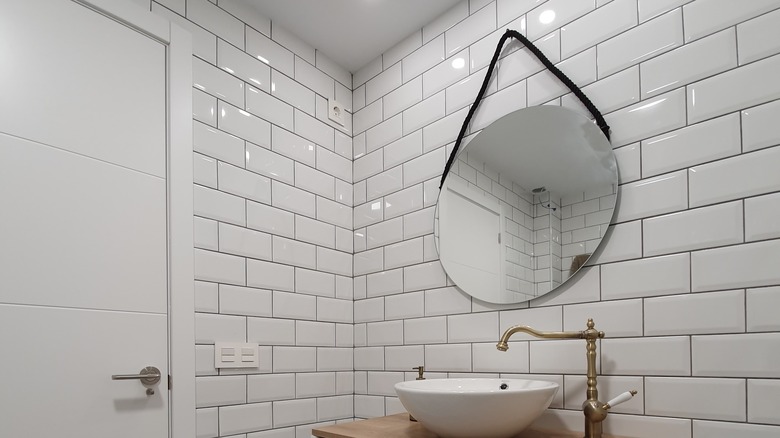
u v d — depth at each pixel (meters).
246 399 1.79
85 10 1.53
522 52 1.80
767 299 1.22
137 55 1.64
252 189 1.93
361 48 2.30
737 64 1.32
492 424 1.26
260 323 1.88
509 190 1.75
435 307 1.94
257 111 2.00
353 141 2.40
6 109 1.34
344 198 2.32
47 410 1.32
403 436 1.43
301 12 2.06
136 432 1.48
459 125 1.97
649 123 1.46
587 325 1.41
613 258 1.49
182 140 1.71
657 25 1.48
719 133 1.33
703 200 1.34
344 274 2.25
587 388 1.42
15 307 1.30
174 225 1.64
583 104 1.61
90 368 1.41
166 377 1.57
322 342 2.10
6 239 1.31
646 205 1.44
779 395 1.17
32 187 1.37
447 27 2.06
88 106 1.50
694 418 1.29
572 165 1.60
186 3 1.81
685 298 1.34
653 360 1.38
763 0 1.29
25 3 1.41
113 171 1.54
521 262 1.68
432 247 1.99
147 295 1.56
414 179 2.10
